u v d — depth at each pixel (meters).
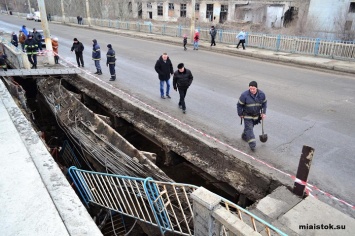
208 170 6.03
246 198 5.44
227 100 9.62
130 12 51.97
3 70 11.96
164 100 9.62
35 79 13.80
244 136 6.67
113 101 9.77
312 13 28.66
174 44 23.62
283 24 34.66
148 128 7.84
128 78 12.30
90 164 8.23
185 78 8.10
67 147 9.47
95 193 6.17
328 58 16.42
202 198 2.98
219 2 41.75
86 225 3.14
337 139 6.83
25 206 3.45
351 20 26.80
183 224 5.05
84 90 11.30
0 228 3.12
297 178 4.41
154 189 5.10
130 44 22.88
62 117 9.38
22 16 58.72
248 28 33.22
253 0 37.88
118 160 6.81
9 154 4.61
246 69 14.38
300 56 17.06
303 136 6.98
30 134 5.31
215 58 17.41
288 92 10.52
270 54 17.66
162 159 8.35
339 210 4.39
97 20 38.62
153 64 15.19
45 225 3.15
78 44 13.98
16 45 19.14
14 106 6.61
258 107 6.21
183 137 7.00
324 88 11.09
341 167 5.67
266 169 5.48
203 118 8.09
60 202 3.51
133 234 6.37
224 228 2.92
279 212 4.09
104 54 17.97
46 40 14.27
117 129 9.34
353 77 12.99
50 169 4.20
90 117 8.68
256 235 2.52
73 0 50.12
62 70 12.48
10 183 3.88
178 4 46.72
